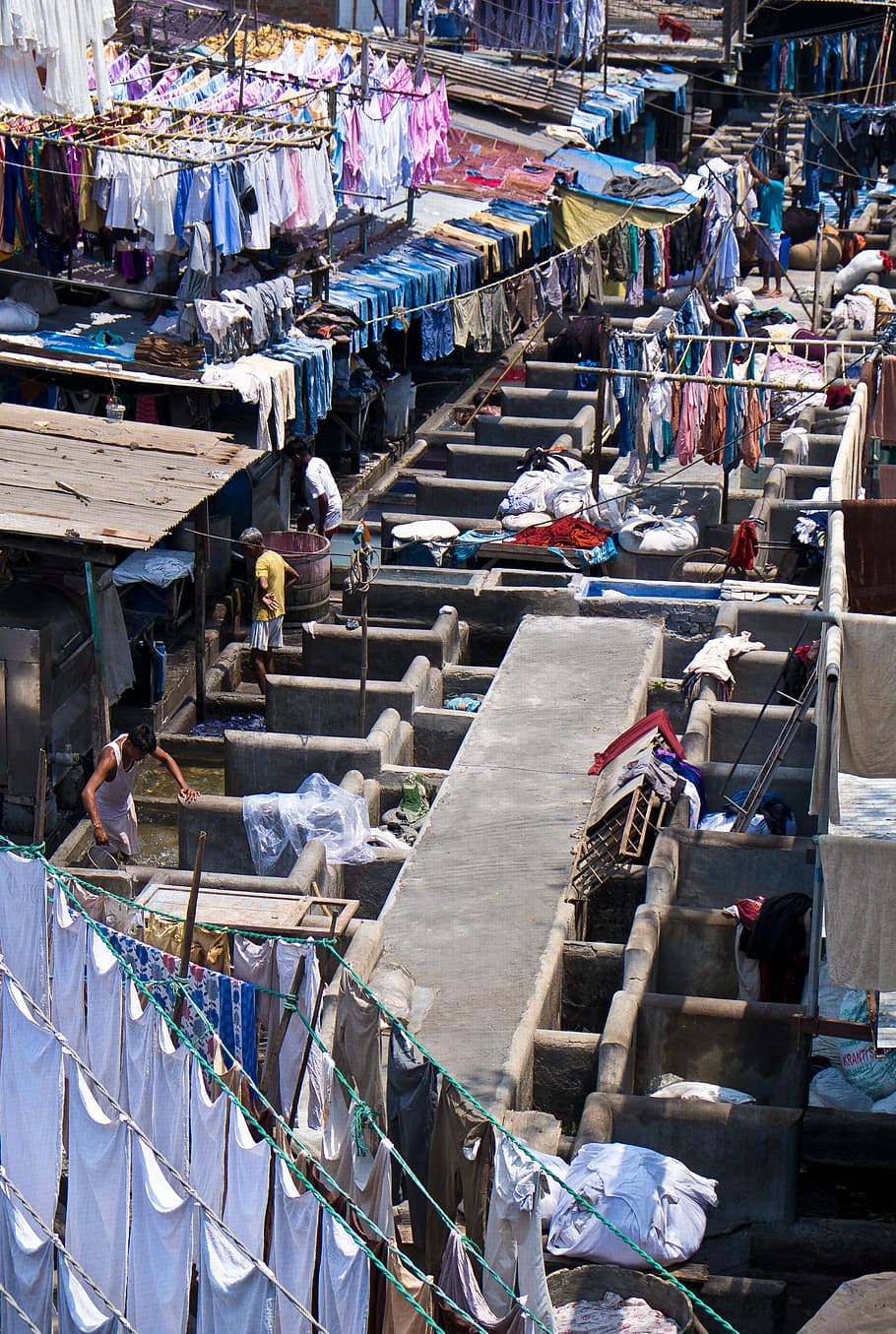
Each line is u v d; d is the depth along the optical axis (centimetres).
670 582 2194
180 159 2034
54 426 1964
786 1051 1313
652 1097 1238
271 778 1780
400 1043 1127
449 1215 1097
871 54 3934
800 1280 1205
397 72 2759
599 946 1474
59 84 1747
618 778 1648
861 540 1434
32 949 1149
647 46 4222
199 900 1398
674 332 2256
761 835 1527
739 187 3177
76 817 1781
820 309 3347
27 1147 1046
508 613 2125
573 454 2562
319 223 2245
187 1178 1043
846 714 1180
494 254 2791
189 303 2142
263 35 2959
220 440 1973
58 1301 984
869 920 1092
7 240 2117
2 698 1691
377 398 2738
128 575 2066
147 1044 1055
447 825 1673
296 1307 870
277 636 2086
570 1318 1066
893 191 4050
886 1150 1302
